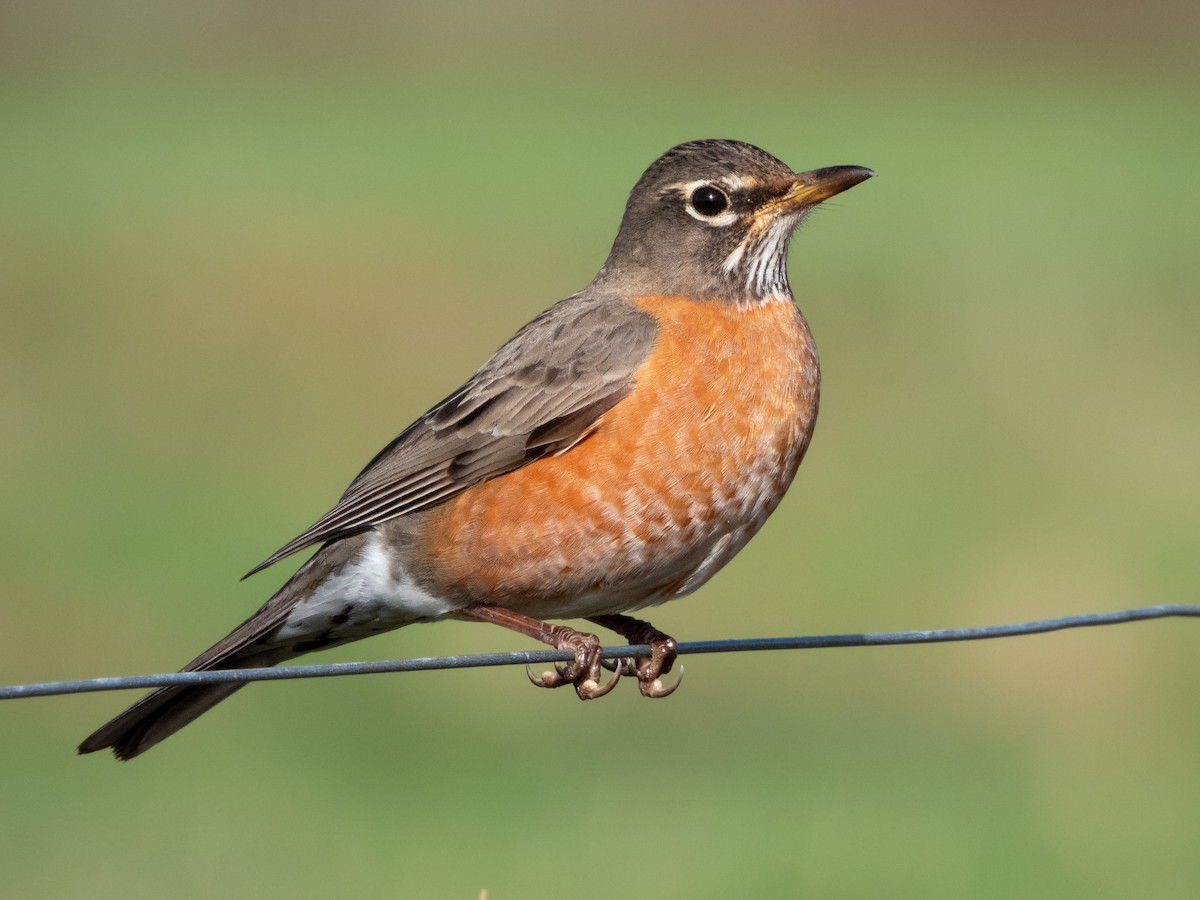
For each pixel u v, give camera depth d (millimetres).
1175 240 23562
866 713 13195
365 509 7574
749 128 32469
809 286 21891
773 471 7418
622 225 8258
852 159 29594
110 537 15188
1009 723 12852
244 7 44406
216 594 14078
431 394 19438
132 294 22094
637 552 7297
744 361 7410
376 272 22422
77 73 39375
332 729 12742
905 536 15188
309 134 32500
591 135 31594
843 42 41844
